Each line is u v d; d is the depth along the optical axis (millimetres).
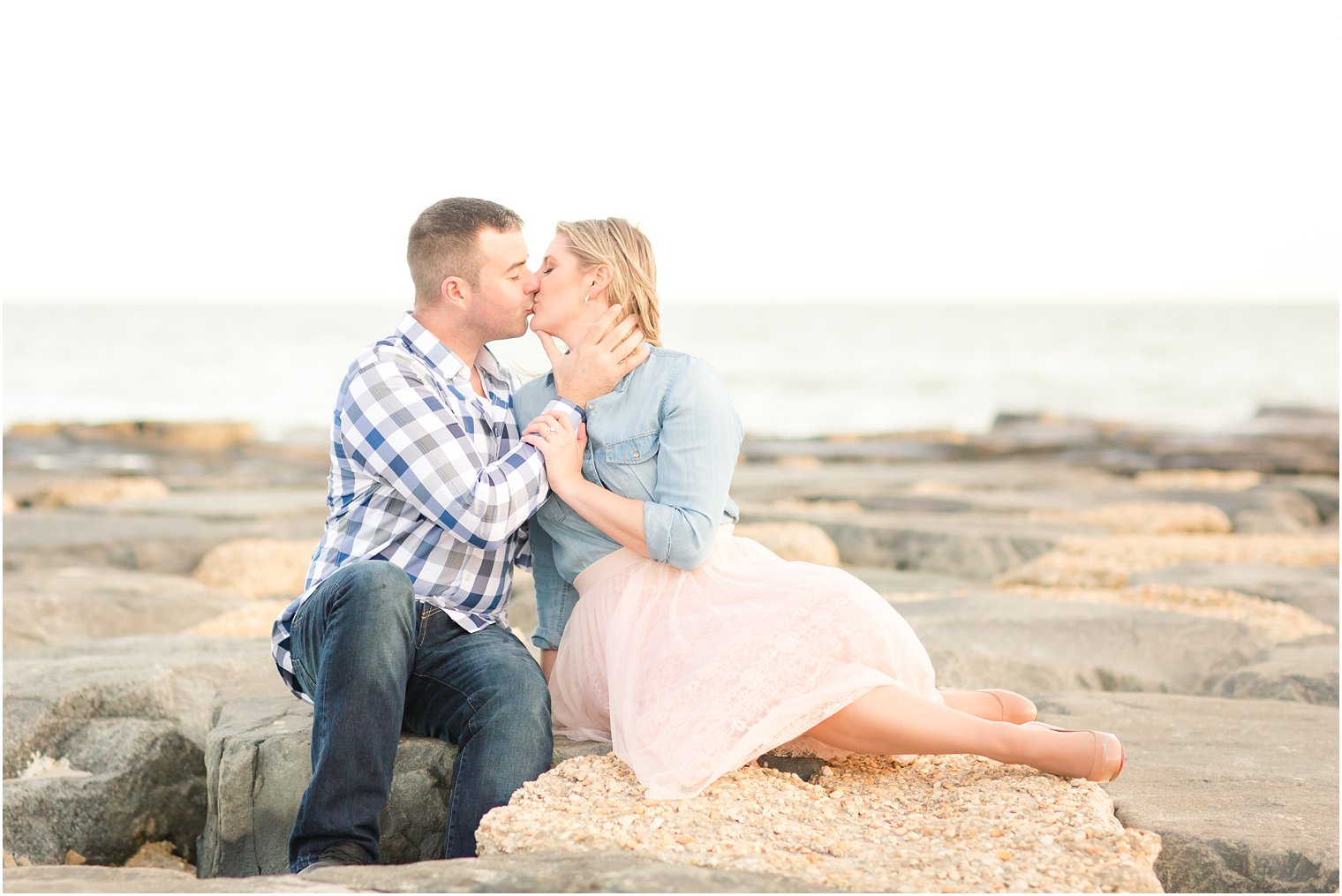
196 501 12883
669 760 2891
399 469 3270
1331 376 43125
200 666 4754
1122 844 2604
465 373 3578
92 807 3867
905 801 2961
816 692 2953
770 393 41344
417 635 3281
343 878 2359
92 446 24016
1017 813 2789
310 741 3307
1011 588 7793
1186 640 5645
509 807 2795
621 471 3373
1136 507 11578
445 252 3447
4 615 6594
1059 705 4352
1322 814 2934
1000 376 44344
